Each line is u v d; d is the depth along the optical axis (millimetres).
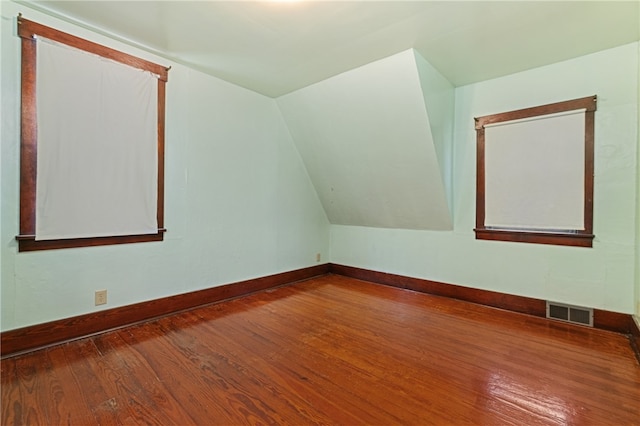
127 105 2627
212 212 3299
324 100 3480
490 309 3230
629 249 2566
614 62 2598
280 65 2965
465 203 3471
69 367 2002
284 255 4152
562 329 2705
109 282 2578
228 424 1524
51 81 2238
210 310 3121
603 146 2656
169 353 2211
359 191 4066
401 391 1804
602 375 1973
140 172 2725
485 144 3291
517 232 3117
